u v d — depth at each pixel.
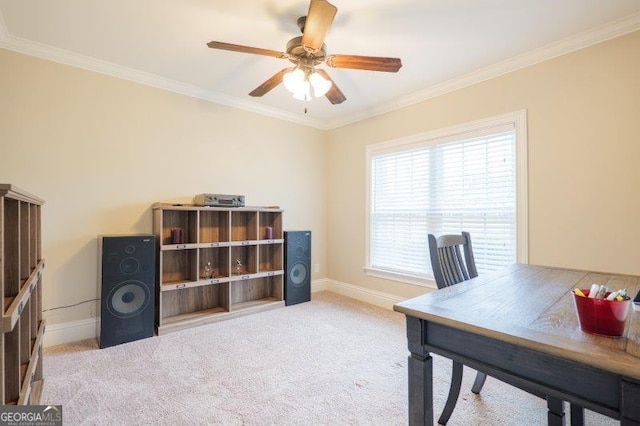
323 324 2.95
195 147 3.21
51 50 2.41
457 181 2.96
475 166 2.83
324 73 2.15
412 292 3.30
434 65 2.64
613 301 0.81
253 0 1.86
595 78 2.16
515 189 2.55
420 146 3.24
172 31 2.19
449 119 3.00
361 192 3.86
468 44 2.32
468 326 0.92
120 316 2.46
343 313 3.28
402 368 2.13
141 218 2.87
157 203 2.86
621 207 2.06
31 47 2.34
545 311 1.04
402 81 2.95
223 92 3.28
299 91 2.07
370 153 3.76
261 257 3.63
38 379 1.60
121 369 2.08
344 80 2.94
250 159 3.62
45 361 2.17
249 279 3.50
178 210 2.98
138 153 2.86
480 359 0.94
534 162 2.44
